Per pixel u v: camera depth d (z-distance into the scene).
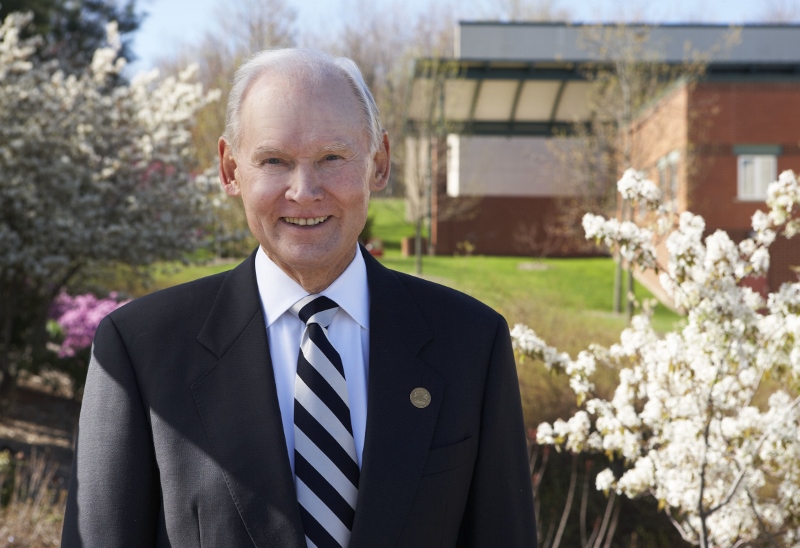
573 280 21.98
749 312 3.04
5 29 9.77
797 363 2.98
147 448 1.50
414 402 1.54
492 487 1.61
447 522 1.53
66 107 9.43
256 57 1.54
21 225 9.19
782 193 3.16
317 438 1.49
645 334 3.38
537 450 6.27
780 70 24.89
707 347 3.05
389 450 1.49
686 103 20.08
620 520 5.90
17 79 9.43
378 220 35.19
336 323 1.60
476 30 26.41
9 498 5.12
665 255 12.45
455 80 25.39
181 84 10.32
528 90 26.48
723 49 26.42
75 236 8.91
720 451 3.18
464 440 1.56
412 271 23.22
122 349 1.54
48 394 10.19
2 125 8.82
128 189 9.69
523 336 3.41
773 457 3.09
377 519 1.45
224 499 1.44
